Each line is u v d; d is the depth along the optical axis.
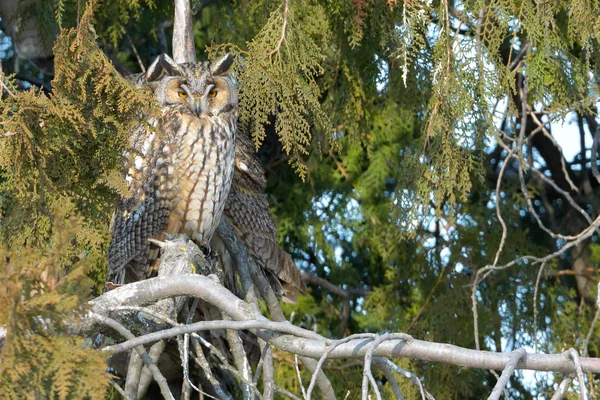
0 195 8.60
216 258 10.96
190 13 11.13
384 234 14.02
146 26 13.77
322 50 11.35
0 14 14.02
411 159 10.59
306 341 6.94
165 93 10.44
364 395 5.75
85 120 7.66
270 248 11.03
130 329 7.33
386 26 10.86
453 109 9.66
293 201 14.33
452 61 9.65
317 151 13.40
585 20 9.45
